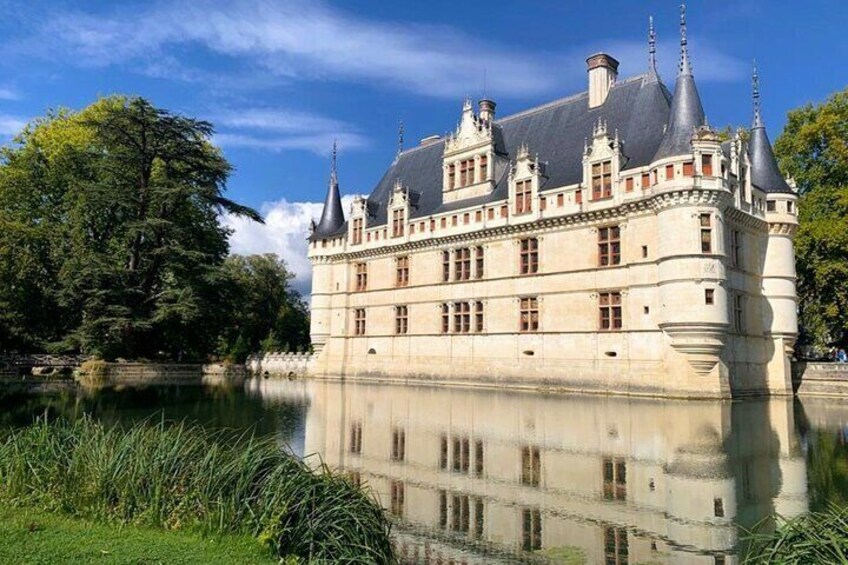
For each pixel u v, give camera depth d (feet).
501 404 108.27
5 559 24.39
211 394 123.65
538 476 51.96
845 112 155.22
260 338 284.20
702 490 46.91
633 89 150.82
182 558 26.40
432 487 48.52
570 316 139.44
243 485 32.35
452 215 166.71
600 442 67.72
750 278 135.64
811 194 161.07
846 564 22.74
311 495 32.22
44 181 192.85
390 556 32.27
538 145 165.48
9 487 33.40
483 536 37.11
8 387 129.39
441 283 168.96
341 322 196.65
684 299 117.50
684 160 118.83
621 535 37.04
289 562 27.63
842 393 133.28
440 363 166.50
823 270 149.48
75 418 78.84
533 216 147.13
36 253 180.24
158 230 170.81
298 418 86.43
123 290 166.71
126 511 31.68
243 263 286.05
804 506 42.22
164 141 174.50
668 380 120.98
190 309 165.48
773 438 70.13
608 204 133.18
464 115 173.88
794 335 139.95
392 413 94.07
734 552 33.99
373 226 191.42
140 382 153.79
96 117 200.54
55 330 183.32
